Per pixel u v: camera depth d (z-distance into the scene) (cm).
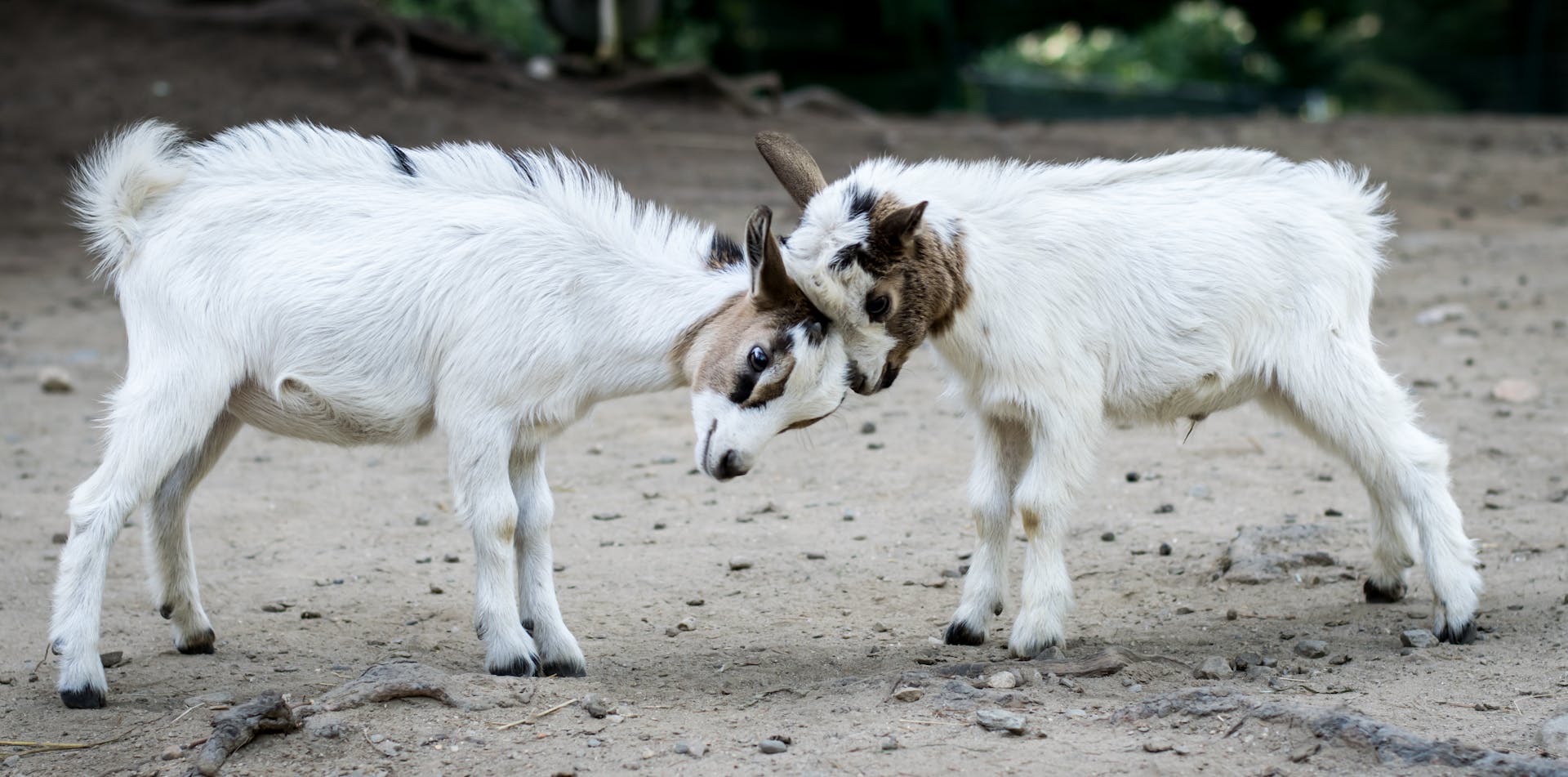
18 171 1955
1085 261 623
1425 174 2333
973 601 653
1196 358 640
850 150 2242
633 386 609
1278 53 5081
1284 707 502
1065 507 619
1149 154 2316
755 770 483
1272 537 778
